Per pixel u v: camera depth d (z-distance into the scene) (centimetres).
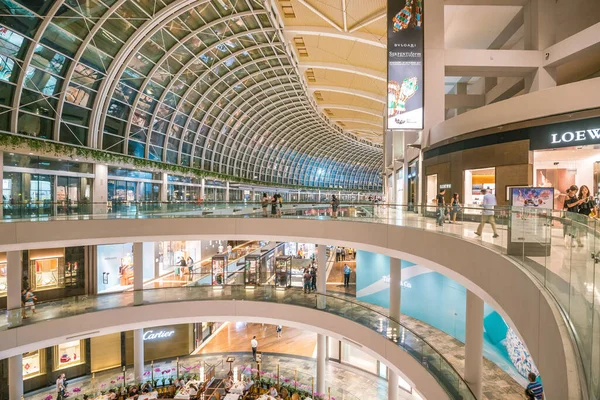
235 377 1712
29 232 1425
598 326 277
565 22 1609
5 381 1748
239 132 4359
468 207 838
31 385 1806
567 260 401
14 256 1508
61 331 1483
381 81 3189
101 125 2286
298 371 1972
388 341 1253
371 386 1803
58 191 2039
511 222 612
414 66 1419
